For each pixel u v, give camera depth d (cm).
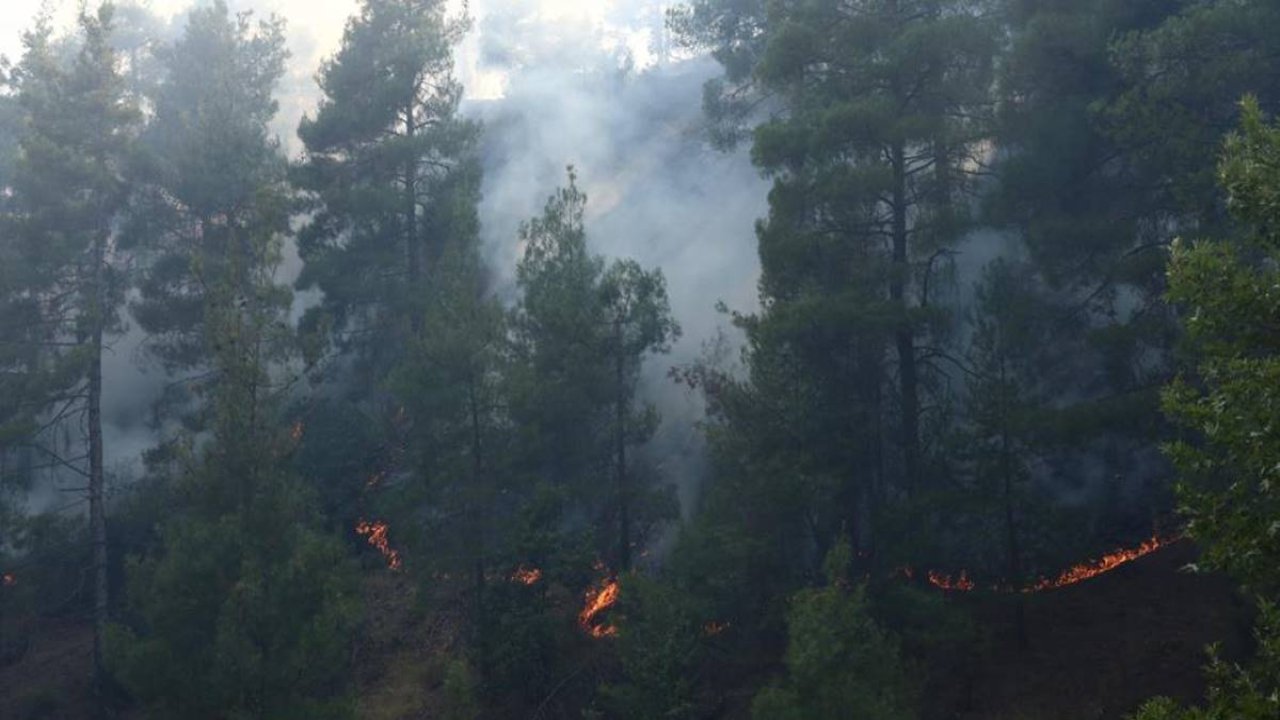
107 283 3038
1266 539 970
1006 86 2206
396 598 2792
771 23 2538
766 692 1730
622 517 2478
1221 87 1838
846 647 1697
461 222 2634
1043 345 2109
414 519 2445
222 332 2114
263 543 2036
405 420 3031
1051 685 1961
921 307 2105
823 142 2189
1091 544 2194
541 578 2378
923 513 2022
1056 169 2095
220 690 1936
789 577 2183
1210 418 991
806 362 2153
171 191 3145
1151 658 1930
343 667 2316
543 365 2439
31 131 2980
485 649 2347
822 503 2092
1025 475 2023
